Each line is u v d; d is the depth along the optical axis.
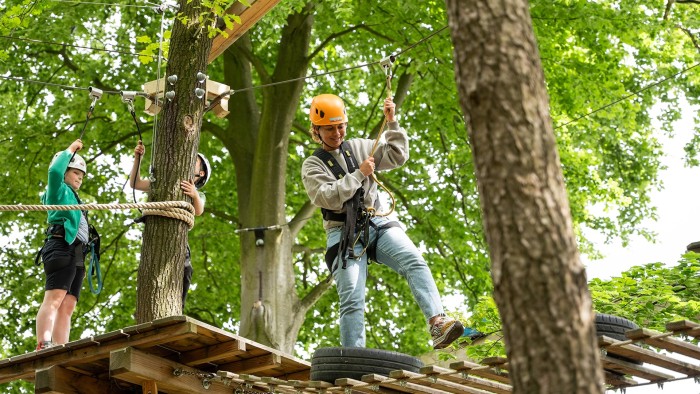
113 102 16.27
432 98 15.81
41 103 16.88
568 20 15.54
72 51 16.55
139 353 6.35
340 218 6.66
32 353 6.64
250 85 16.38
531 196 3.41
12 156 16.23
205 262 17.59
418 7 14.62
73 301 8.01
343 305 6.54
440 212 16.86
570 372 3.23
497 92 3.51
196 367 6.83
